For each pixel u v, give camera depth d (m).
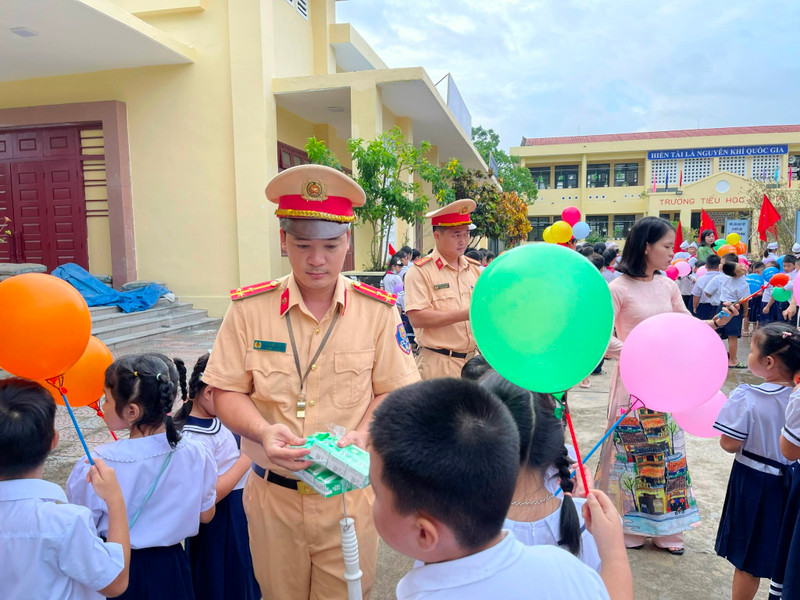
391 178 8.47
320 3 11.45
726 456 4.02
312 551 1.77
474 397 0.98
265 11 9.30
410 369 1.92
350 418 1.78
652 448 2.72
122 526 1.58
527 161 32.44
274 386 1.76
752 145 28.84
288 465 1.53
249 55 9.26
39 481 1.46
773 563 2.18
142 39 8.24
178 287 9.84
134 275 9.88
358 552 1.80
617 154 31.17
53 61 9.09
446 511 0.89
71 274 8.77
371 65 13.12
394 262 7.82
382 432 0.95
